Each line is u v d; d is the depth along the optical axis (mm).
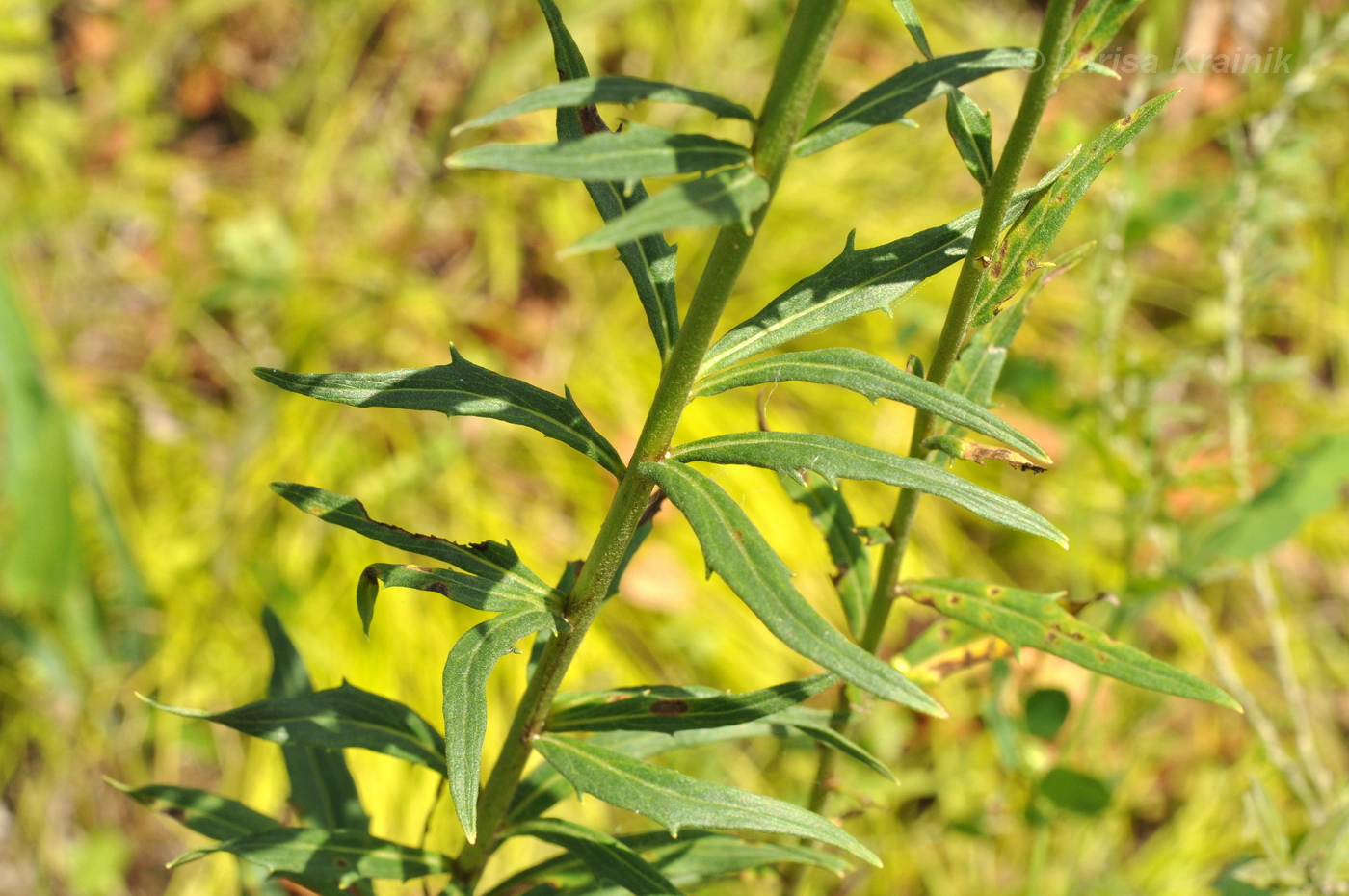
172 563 3305
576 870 1362
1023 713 2131
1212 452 2750
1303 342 3949
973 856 2902
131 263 3865
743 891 2049
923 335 3578
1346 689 3465
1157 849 3002
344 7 4320
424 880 1470
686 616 3248
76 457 2936
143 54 4109
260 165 4141
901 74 877
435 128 4215
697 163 810
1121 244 2523
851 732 2600
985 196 1007
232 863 2887
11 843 2992
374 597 1037
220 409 3660
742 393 3674
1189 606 2404
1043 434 3463
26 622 3016
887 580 1327
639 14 4293
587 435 1021
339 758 1523
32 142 3883
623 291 3910
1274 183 2525
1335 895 1810
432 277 3982
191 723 3072
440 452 3480
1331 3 3609
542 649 1314
